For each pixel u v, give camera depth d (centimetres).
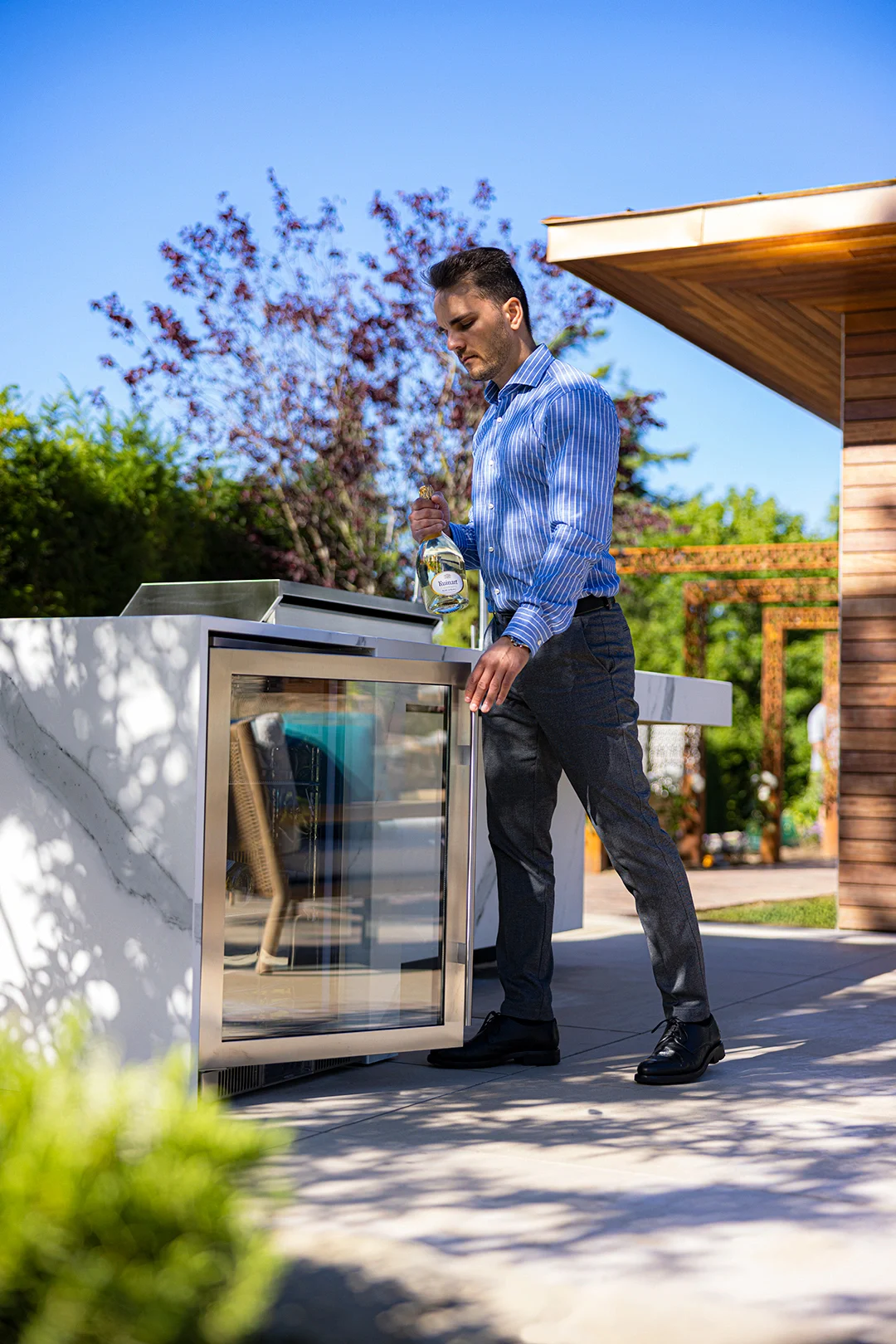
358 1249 160
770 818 1067
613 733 257
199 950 220
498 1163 196
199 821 220
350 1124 220
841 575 529
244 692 229
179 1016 221
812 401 704
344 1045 245
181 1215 107
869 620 525
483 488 270
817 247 448
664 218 454
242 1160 117
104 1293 101
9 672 239
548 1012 271
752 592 993
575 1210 175
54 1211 105
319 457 985
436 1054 267
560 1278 151
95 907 229
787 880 862
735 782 1259
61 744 233
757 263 468
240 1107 231
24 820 237
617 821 257
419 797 260
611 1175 190
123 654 227
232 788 228
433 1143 207
